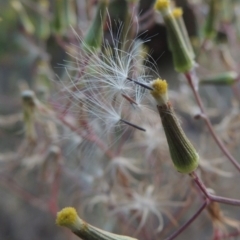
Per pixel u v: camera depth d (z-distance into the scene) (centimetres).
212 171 12
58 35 12
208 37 12
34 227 17
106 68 9
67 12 12
